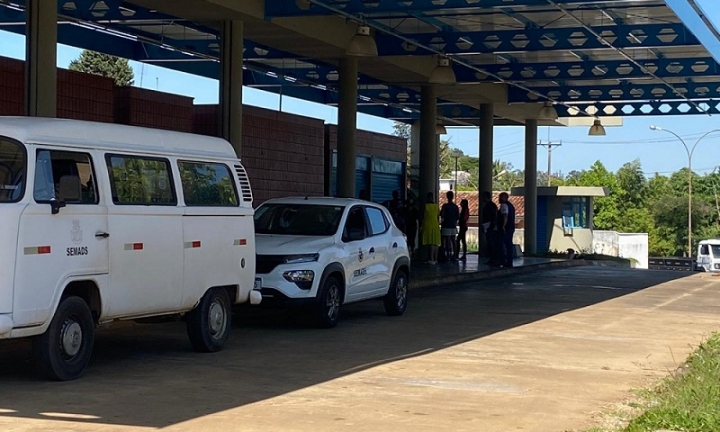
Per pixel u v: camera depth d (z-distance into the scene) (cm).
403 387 1019
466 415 887
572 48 2252
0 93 1872
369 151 3581
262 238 1498
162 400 919
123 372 1069
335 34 2200
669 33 2169
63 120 1002
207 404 905
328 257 1473
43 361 971
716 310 1950
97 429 793
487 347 1336
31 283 920
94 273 1001
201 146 1203
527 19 2161
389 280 1670
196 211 1165
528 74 2730
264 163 2855
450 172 10319
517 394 998
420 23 2198
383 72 2684
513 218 2973
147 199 1092
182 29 2322
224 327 1247
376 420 854
